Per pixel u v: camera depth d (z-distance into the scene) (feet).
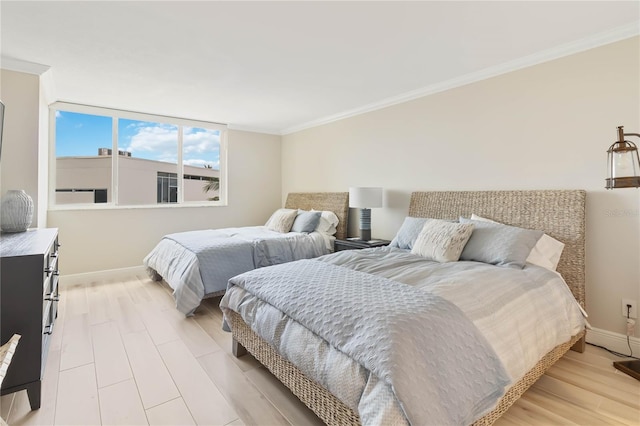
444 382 4.00
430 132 11.34
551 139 8.54
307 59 8.93
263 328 5.87
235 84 10.88
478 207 9.72
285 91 11.65
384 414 3.59
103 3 6.29
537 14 6.70
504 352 4.85
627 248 7.47
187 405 5.69
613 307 7.66
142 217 14.70
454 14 6.70
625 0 6.20
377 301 4.97
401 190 12.37
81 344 7.89
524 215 8.72
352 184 14.48
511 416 5.40
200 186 16.85
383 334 4.15
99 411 5.50
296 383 5.39
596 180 7.85
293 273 6.73
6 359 4.31
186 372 6.73
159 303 10.86
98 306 10.51
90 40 7.79
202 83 10.78
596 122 7.81
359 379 4.10
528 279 6.51
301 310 5.25
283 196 19.08
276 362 5.92
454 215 10.27
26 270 5.46
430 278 6.32
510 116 9.30
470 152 10.23
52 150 12.81
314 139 16.62
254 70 9.69
